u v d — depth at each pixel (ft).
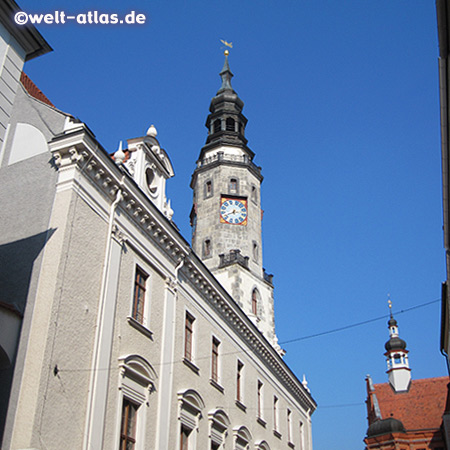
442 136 53.62
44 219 56.70
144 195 67.67
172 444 65.16
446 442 180.24
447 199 61.00
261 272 153.48
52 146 58.95
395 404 212.43
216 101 186.60
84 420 51.16
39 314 50.85
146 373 63.00
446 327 123.44
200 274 80.59
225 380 85.46
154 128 77.25
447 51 47.73
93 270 57.72
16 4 53.52
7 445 45.11
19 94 69.15
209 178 165.68
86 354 53.83
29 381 47.55
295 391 121.90
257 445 91.20
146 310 66.44
